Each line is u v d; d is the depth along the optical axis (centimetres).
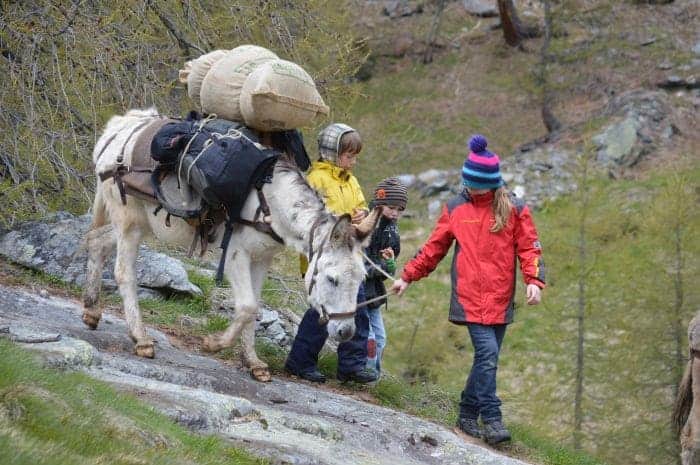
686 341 1878
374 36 4241
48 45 1318
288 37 1520
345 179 897
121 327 954
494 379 858
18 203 1209
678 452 1769
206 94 841
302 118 827
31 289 1026
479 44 4178
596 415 1881
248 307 827
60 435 546
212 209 821
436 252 855
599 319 2009
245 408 742
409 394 1008
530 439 966
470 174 826
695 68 3641
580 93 3694
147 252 1132
